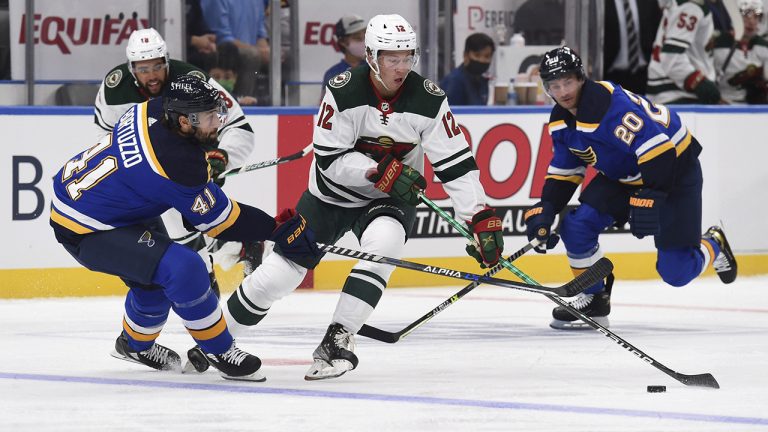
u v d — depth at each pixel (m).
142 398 9.73
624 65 22.58
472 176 11.12
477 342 13.58
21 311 16.55
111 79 14.13
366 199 11.45
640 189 14.06
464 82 21.56
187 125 9.88
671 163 13.23
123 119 10.31
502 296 18.95
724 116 21.70
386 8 21.22
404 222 11.40
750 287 20.34
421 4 21.36
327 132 10.98
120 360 12.03
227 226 10.30
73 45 19.81
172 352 11.33
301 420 8.80
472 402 9.57
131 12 19.98
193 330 10.38
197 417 8.92
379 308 17.20
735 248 21.94
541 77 13.20
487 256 10.98
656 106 13.85
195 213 10.12
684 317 16.36
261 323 15.48
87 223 10.22
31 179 17.94
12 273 17.89
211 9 19.98
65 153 18.12
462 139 11.14
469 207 11.05
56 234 10.51
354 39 20.97
